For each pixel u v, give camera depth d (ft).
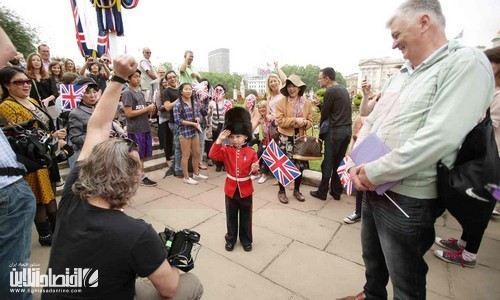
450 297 6.83
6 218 4.68
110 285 3.49
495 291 7.03
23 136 6.71
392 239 4.60
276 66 16.99
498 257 8.48
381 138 4.63
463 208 3.88
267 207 12.14
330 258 8.45
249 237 8.75
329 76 12.00
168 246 4.76
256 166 8.29
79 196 3.76
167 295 4.09
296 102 12.67
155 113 19.81
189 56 20.75
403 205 4.36
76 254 3.42
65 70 19.20
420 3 4.08
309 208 12.04
